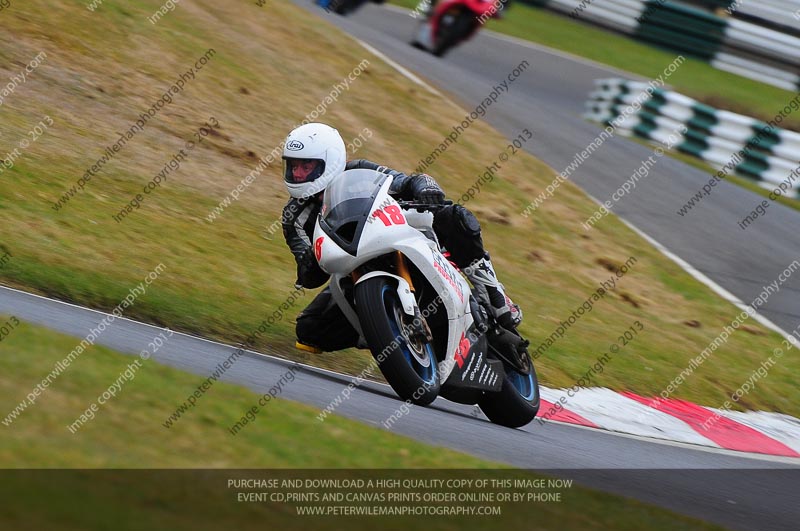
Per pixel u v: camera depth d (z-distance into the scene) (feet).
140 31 155.63
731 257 157.28
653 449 83.05
